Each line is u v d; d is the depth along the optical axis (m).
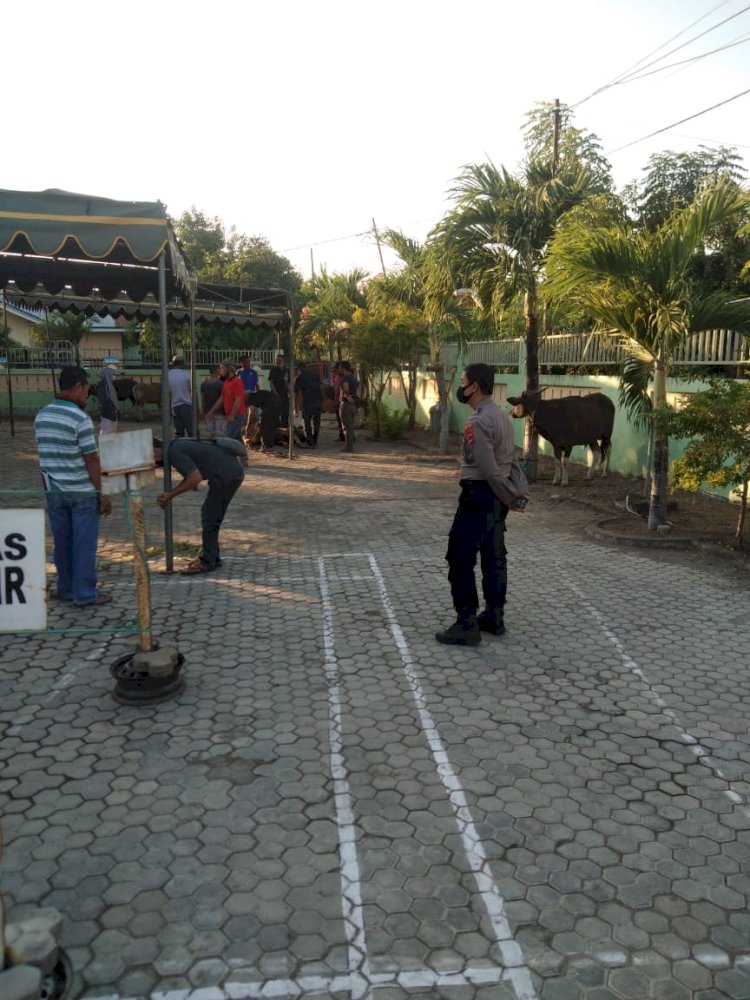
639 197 19.58
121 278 9.38
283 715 4.18
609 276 8.05
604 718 4.21
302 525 8.88
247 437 16.44
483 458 4.85
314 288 23.27
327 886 2.85
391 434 17.69
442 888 2.85
